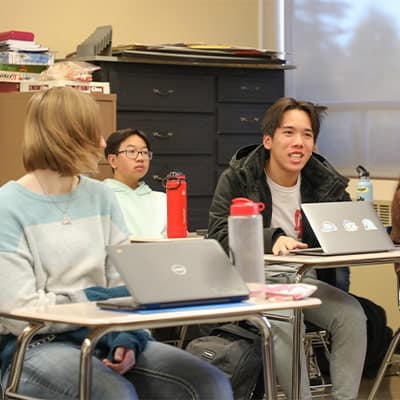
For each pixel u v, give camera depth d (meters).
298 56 8.59
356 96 8.07
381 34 7.83
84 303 3.10
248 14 8.67
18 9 7.61
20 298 3.18
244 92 7.70
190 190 7.52
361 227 4.37
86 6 7.89
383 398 5.53
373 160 7.94
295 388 4.32
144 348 3.35
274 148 4.91
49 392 3.08
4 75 6.64
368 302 5.59
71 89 3.42
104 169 6.54
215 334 4.55
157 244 3.04
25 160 3.41
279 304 2.96
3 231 3.24
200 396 3.13
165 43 8.29
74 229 3.42
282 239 4.43
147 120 7.30
